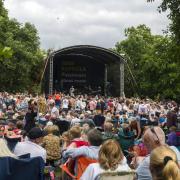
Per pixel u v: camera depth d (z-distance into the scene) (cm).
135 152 897
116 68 5297
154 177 395
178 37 2308
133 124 1593
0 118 1930
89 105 4088
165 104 4291
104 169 598
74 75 5838
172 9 2270
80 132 1045
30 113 1998
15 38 6788
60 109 3447
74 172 859
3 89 6244
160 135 641
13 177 682
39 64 7088
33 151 927
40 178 702
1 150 738
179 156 610
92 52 5350
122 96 5103
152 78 6366
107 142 611
